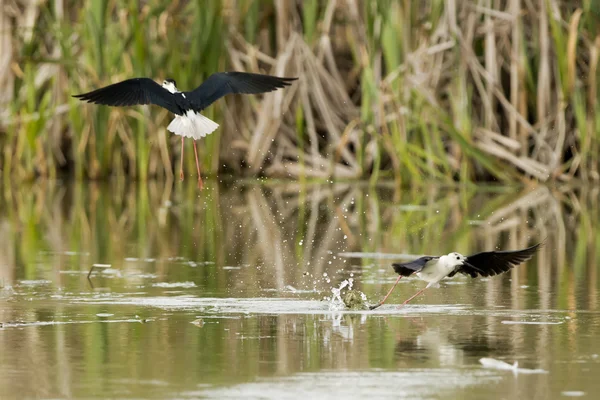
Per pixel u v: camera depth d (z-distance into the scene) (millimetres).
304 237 15211
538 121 21359
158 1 21719
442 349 7891
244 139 22953
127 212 18250
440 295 10398
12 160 22906
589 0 20531
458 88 21141
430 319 9125
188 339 8258
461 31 21297
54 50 22172
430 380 6977
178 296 10320
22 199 20016
